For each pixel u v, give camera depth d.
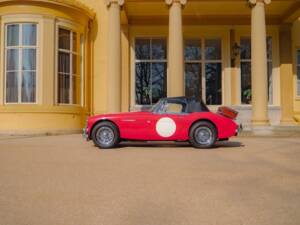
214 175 6.32
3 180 5.94
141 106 17.86
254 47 14.56
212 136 10.35
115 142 10.32
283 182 5.80
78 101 16.70
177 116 10.43
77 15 16.39
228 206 4.51
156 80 18.17
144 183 5.71
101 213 4.23
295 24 18.14
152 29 18.09
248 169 6.90
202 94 17.98
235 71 17.84
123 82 17.86
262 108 14.37
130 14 17.83
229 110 10.64
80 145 11.03
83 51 16.94
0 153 9.05
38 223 3.91
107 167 7.09
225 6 16.77
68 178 6.08
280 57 17.88
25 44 15.29
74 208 4.43
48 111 15.12
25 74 15.27
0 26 15.30
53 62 15.38
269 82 18.05
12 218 4.07
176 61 14.38
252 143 11.55
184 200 4.77
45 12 15.29
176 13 14.45
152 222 3.93
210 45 18.09
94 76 17.92
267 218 4.06
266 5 16.38
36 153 9.09
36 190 5.29
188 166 7.22
